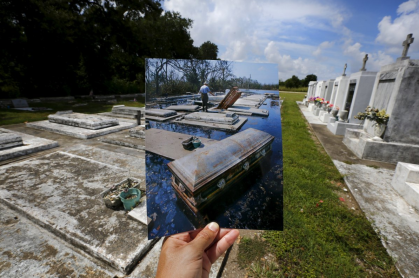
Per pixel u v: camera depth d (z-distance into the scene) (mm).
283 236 2422
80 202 2994
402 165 3420
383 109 4906
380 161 4816
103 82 20812
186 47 27172
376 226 2637
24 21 13906
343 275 1997
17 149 5016
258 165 1285
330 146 5918
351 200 3264
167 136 1287
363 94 7277
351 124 7102
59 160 4508
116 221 2625
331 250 2240
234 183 1240
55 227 2490
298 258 2170
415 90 4441
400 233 2541
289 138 6512
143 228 2521
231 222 1206
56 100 16016
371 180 3854
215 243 1271
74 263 2121
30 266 2061
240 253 2240
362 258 2193
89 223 2574
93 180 3662
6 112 10297
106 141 6203
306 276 1984
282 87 47906
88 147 5539
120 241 2312
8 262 2092
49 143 5574
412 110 4531
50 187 3395
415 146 4547
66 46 16250
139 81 24484
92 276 1994
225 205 1223
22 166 4176
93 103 15695
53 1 15172
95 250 2184
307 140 6422
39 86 16234
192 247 1122
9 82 14672
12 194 3162
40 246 2311
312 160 4688
